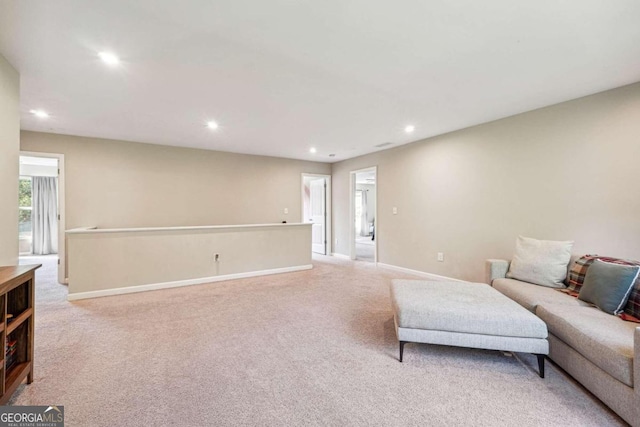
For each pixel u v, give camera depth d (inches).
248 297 143.8
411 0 63.6
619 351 59.5
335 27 73.2
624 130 107.2
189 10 66.5
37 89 109.0
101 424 58.7
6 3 62.9
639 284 76.3
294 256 205.2
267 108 131.2
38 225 295.0
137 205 196.1
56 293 151.2
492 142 150.3
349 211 259.1
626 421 57.4
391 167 213.6
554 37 77.4
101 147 185.0
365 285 167.0
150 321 112.7
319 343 94.8
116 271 148.3
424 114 140.3
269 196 249.0
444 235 176.1
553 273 105.2
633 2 64.0
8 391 61.1
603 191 112.6
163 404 64.8
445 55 86.8
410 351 89.7
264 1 63.6
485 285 104.5
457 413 62.3
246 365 81.2
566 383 73.4
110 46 81.1
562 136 124.0
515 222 141.3
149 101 122.2
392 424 59.0
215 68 94.2
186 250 166.6
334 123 154.0
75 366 80.1
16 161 91.3
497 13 68.1
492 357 86.4
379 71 96.7
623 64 91.7
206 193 220.8
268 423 59.2
